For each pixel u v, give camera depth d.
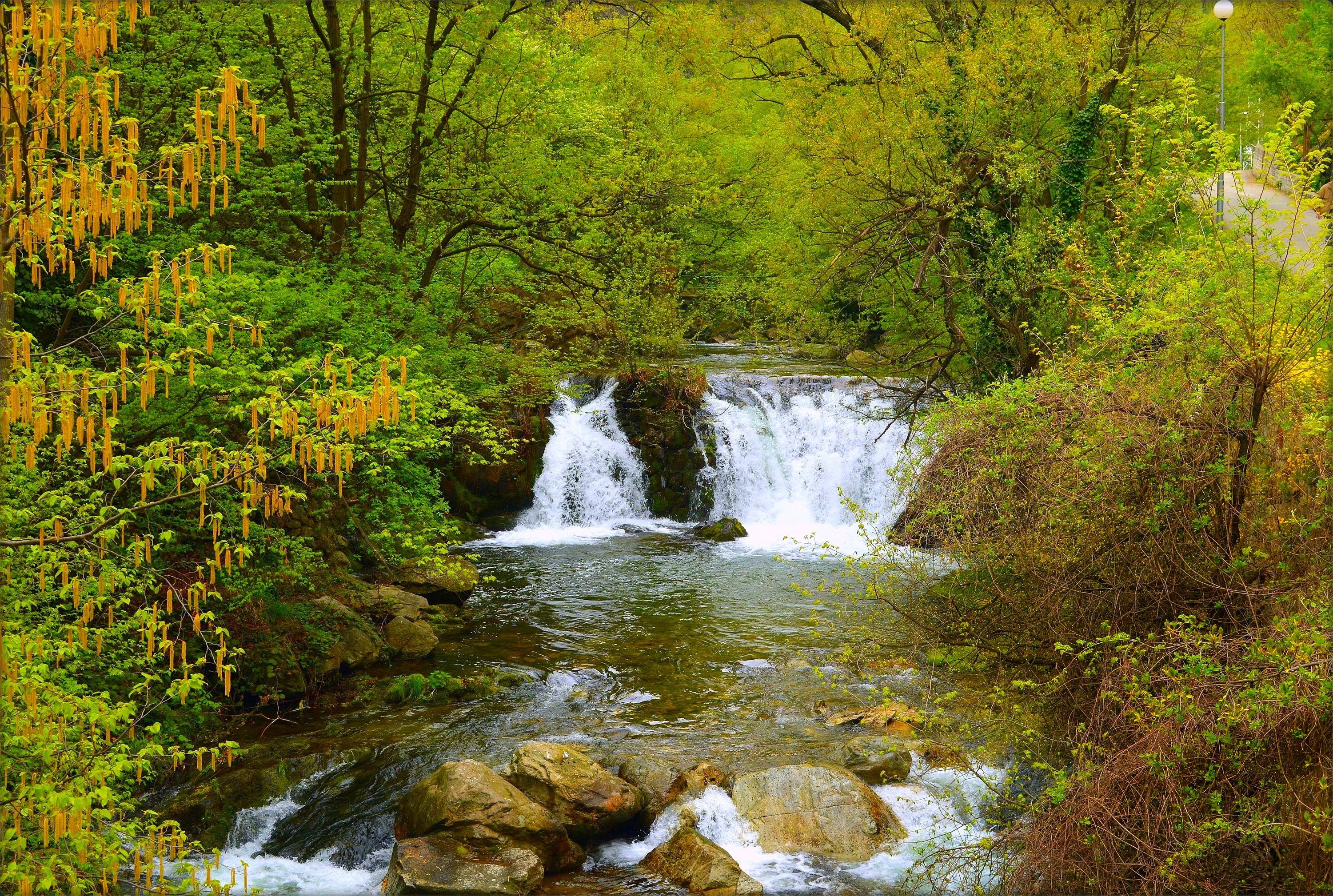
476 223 15.71
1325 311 6.51
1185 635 5.98
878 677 10.71
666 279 20.50
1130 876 5.67
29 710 4.71
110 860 4.85
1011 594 7.25
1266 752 5.49
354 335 11.02
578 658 12.07
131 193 4.29
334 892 7.43
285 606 10.93
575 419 21.50
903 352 20.27
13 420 4.31
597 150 20.67
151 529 9.13
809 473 21.09
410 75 15.27
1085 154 16.59
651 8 18.50
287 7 13.57
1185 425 6.72
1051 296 15.55
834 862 7.54
